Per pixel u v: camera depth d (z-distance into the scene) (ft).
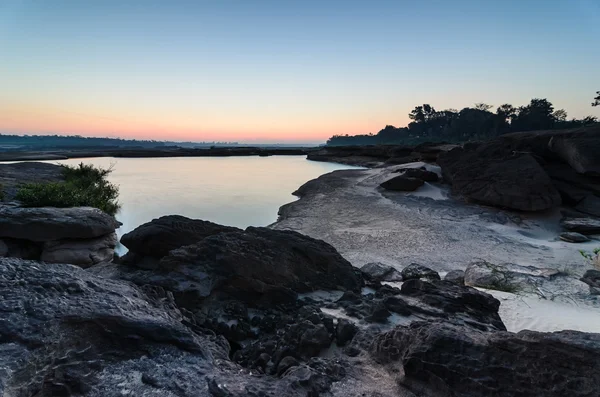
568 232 61.11
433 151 137.18
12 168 95.81
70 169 88.53
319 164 208.23
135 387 10.75
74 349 11.35
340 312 21.33
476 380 12.19
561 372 11.20
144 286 18.43
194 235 29.78
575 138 78.23
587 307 29.63
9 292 12.65
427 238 58.85
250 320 22.04
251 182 127.65
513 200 72.18
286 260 26.23
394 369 14.52
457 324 17.71
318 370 14.38
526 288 33.68
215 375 11.91
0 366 9.70
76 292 13.73
